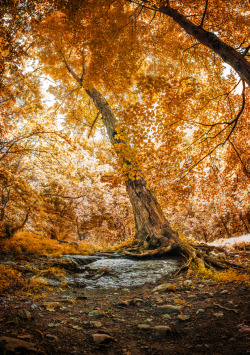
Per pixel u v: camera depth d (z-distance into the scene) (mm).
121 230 14562
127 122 5145
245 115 7691
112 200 15203
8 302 3160
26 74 10312
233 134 7824
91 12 5918
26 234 8594
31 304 3225
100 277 5379
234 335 2367
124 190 15156
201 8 6438
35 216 9977
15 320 2566
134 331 2707
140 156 5613
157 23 7609
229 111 7629
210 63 8109
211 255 6867
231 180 10117
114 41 6156
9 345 1917
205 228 15156
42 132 9648
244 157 8164
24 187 8961
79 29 5992
